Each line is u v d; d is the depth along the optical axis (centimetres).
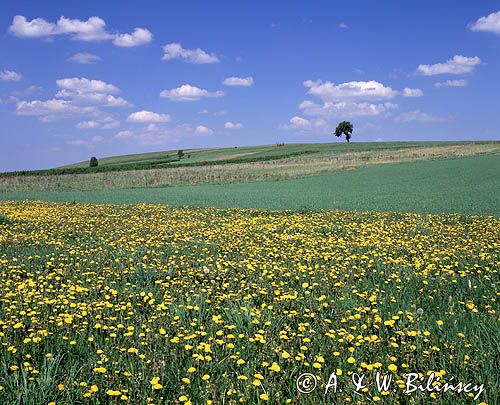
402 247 1237
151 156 16175
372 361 543
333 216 2028
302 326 625
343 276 915
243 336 593
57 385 478
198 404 460
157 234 1521
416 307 738
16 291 803
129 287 855
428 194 3244
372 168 6269
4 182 5491
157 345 586
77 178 5859
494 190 3350
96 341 607
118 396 464
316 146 13988
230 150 15862
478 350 545
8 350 546
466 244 1271
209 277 930
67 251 1208
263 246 1266
